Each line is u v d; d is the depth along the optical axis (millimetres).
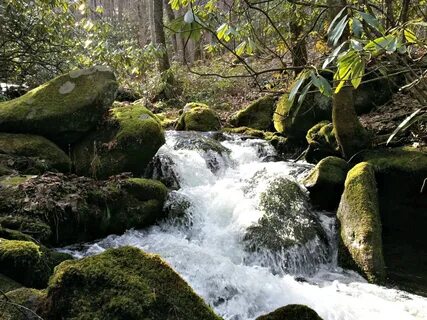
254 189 5750
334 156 6504
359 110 7340
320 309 3760
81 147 5809
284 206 5434
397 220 5684
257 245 4922
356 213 4980
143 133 5676
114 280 2135
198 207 5543
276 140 8156
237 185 5969
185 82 12148
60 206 4305
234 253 4961
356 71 1590
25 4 8109
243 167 7227
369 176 5375
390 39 1529
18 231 3787
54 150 5461
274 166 7027
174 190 5770
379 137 6215
